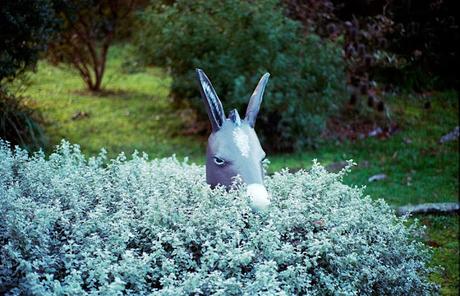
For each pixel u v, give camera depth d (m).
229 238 3.55
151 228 3.55
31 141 7.51
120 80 11.70
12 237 3.21
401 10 7.94
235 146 3.92
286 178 4.26
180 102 9.43
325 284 3.49
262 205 3.72
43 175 4.00
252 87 8.20
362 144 8.91
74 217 3.68
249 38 8.37
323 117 8.89
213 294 3.07
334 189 4.12
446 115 9.91
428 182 7.45
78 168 4.20
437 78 8.90
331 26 8.62
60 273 3.33
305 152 8.60
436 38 8.05
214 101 4.01
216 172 3.95
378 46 8.41
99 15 10.03
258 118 8.47
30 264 3.06
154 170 4.38
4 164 3.95
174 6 8.81
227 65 8.29
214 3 8.67
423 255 4.03
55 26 7.90
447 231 6.19
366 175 7.67
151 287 3.41
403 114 9.95
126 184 4.12
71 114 9.38
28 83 8.64
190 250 3.52
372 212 3.98
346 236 3.71
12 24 6.90
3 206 3.34
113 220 3.66
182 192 3.86
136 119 9.45
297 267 3.36
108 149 8.02
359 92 9.41
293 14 9.00
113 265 3.21
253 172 3.87
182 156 8.11
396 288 3.77
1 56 7.07
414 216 6.47
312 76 8.55
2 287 3.14
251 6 8.46
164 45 8.84
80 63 11.71
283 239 3.72
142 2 10.52
